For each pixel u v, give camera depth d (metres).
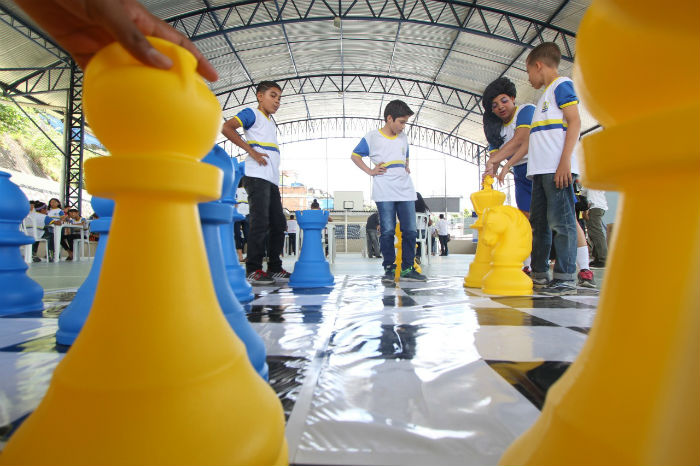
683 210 0.24
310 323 1.17
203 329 0.37
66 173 8.74
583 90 0.31
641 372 0.25
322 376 0.71
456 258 6.98
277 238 2.66
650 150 0.23
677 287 0.24
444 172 15.47
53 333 1.07
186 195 0.36
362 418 0.54
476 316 1.27
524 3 7.32
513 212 1.85
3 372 0.75
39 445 0.31
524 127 2.15
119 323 0.34
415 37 9.37
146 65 0.34
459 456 0.45
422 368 0.75
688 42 0.23
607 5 0.27
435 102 12.64
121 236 0.36
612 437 0.25
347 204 5.77
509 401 0.59
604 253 3.93
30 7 0.36
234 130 2.25
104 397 0.32
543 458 0.29
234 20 8.71
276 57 10.41
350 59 10.85
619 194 0.29
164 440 0.31
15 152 10.76
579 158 0.30
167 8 7.89
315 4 8.44
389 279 2.40
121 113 0.33
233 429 0.34
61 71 8.83
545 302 1.57
